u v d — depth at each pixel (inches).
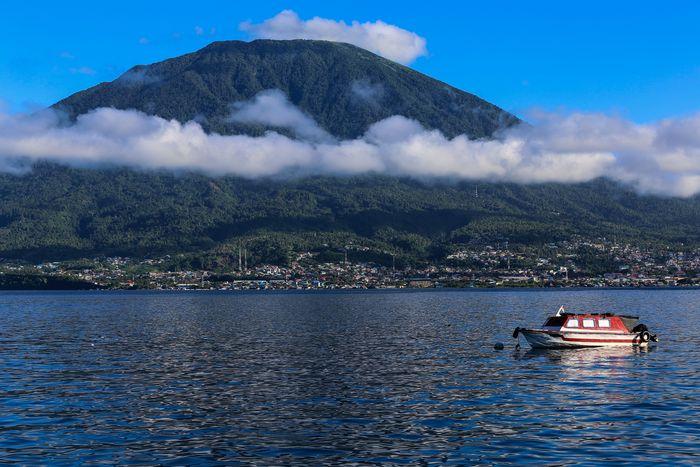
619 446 1819.6
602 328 3863.2
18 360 3462.1
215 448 1838.1
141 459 1748.3
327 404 2340.1
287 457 1763.0
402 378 2847.0
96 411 2246.6
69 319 6811.0
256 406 2313.0
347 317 6796.3
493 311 7795.3
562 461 1711.4
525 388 2615.7
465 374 2947.8
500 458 1742.1
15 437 1940.2
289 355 3599.9
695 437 1893.5
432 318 6550.2
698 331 4894.2
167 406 2317.9
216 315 7357.3
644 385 2655.0
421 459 1743.4
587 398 2420.0
